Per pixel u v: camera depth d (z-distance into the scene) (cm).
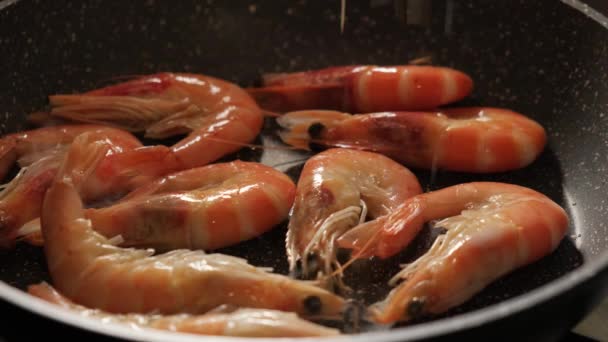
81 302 42
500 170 50
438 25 55
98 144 46
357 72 53
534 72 53
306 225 45
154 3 55
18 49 52
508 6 54
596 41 51
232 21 56
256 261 45
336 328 42
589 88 51
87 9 54
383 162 48
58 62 53
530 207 45
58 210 44
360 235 45
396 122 50
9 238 46
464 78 52
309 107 54
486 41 55
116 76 55
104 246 43
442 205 46
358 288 44
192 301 42
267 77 54
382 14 56
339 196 46
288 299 42
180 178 47
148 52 56
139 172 48
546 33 53
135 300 42
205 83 53
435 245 44
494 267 44
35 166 48
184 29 56
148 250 43
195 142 49
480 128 49
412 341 36
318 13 57
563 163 50
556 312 39
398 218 45
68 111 52
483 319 37
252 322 39
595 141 50
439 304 43
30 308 37
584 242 47
